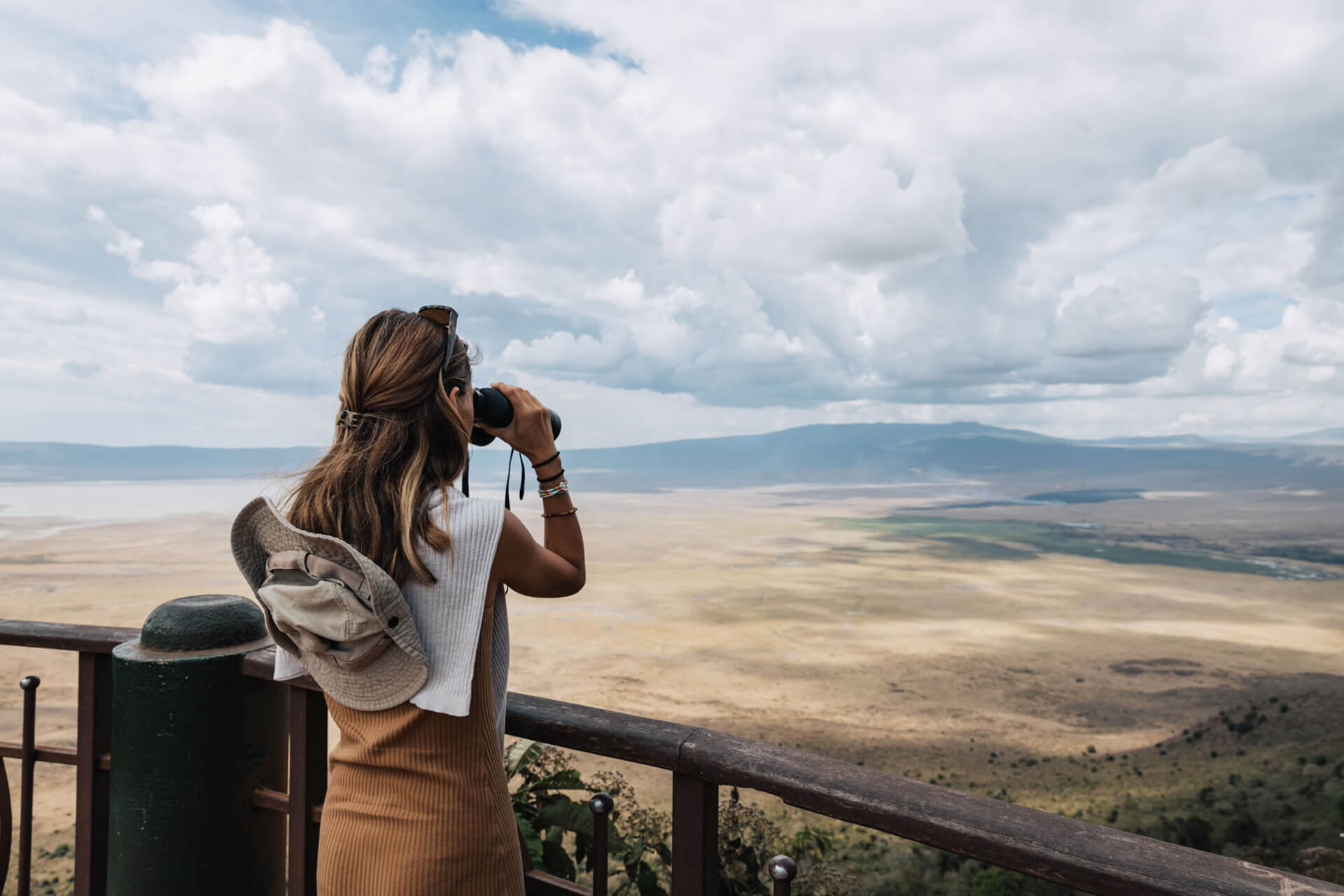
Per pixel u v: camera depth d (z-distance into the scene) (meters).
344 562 0.73
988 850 0.73
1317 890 0.58
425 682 0.73
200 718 1.27
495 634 0.83
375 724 0.78
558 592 0.85
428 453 0.78
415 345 0.79
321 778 1.29
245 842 1.33
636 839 2.13
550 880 1.09
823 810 0.83
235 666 1.31
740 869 2.19
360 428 0.78
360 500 0.73
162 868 1.27
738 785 0.89
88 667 1.46
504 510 0.78
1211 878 0.62
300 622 0.75
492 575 0.77
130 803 1.28
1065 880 0.68
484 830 0.77
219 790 1.29
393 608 0.70
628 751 0.96
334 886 0.79
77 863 1.47
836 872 2.74
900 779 0.83
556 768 2.07
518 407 0.89
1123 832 0.71
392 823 0.76
